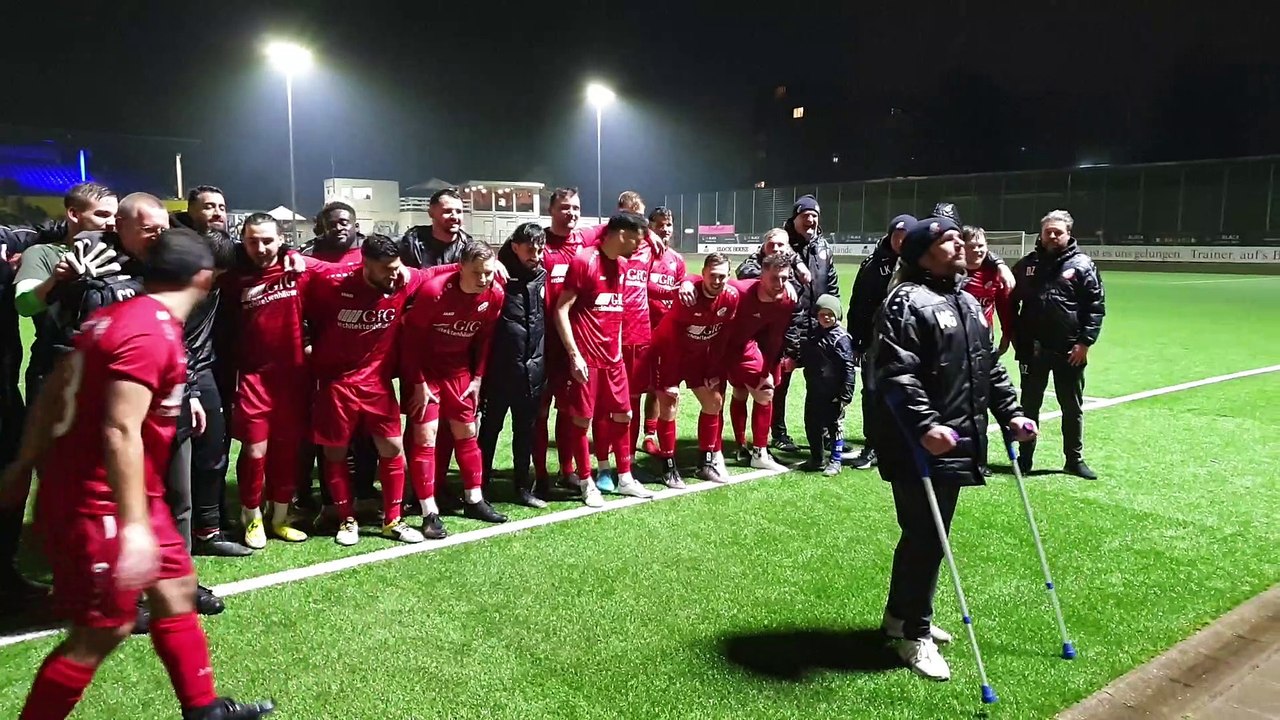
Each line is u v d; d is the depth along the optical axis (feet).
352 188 113.39
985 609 12.33
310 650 10.90
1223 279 89.25
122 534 7.33
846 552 14.64
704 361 18.37
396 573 13.50
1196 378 32.17
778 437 22.26
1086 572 13.70
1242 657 11.12
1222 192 102.73
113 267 11.19
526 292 16.35
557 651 10.98
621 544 14.93
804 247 21.42
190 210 14.61
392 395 14.78
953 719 9.50
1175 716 9.75
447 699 9.79
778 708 9.70
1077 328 18.86
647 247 17.79
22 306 11.10
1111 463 20.44
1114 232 112.88
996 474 19.58
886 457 10.46
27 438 7.89
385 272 13.67
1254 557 14.47
